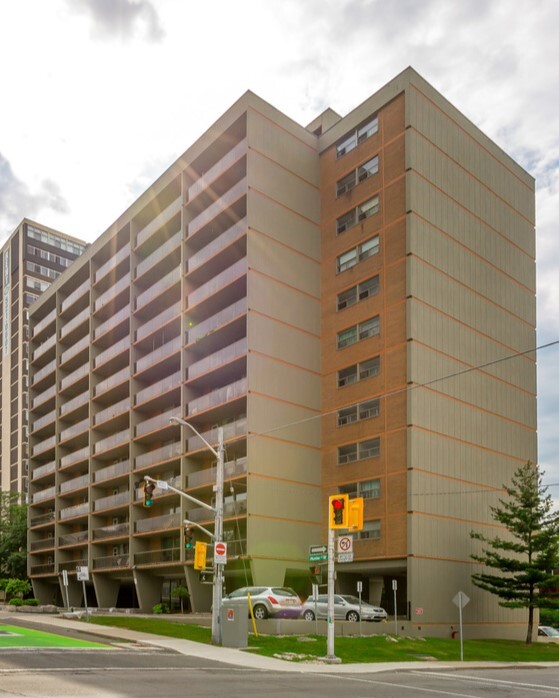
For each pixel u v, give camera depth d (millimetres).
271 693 15281
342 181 46531
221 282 45125
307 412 43812
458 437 41438
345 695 15422
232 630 27203
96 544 56656
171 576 50969
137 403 53312
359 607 33500
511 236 48906
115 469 54750
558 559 37438
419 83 43469
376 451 40656
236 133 46750
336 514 24766
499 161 49094
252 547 39156
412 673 22328
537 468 41844
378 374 41406
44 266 96688
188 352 48125
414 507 37844
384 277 42188
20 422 88125
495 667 26250
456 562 39594
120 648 25531
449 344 42125
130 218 57750
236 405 43000
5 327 96188
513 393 46375
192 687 15859
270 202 44406
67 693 13992
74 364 67500
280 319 43469
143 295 54594
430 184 42844
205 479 44406
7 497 75500
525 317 48812
